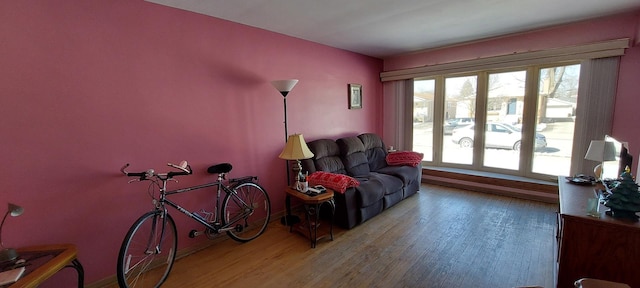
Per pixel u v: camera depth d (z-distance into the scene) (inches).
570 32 129.3
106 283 84.5
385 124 204.4
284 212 137.3
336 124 166.6
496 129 165.9
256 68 120.8
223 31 108.3
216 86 107.7
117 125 84.4
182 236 101.3
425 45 163.5
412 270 88.3
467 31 135.6
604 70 122.0
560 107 142.1
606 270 65.9
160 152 94.2
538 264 89.4
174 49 95.2
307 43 143.9
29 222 71.6
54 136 74.0
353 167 152.3
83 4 76.4
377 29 127.5
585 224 67.2
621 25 117.6
